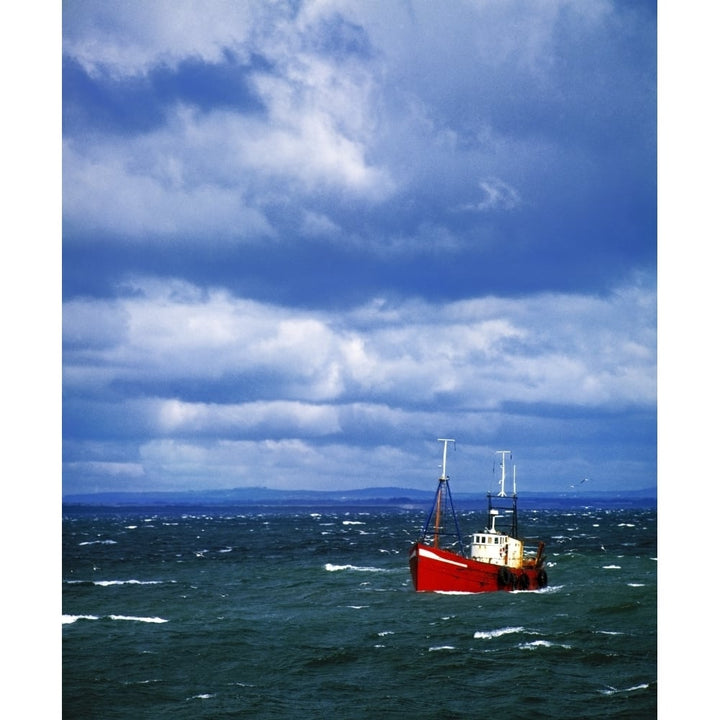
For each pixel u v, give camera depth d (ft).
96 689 67.51
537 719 59.52
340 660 75.36
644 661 73.00
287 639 84.07
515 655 75.46
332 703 63.57
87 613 102.32
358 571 150.82
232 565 167.94
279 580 137.90
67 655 78.02
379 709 61.98
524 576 106.52
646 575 133.69
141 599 115.44
